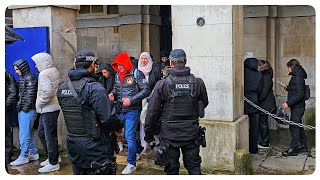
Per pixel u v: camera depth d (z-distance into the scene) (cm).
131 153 541
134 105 532
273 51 826
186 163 436
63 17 646
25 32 634
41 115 564
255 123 638
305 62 815
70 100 391
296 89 618
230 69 538
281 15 824
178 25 556
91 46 757
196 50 551
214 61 545
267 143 684
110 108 388
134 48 926
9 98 586
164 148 424
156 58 949
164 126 424
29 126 591
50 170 555
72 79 396
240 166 510
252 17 822
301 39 816
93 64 403
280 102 833
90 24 969
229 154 532
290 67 630
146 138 442
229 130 530
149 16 919
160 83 420
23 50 637
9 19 751
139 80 534
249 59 651
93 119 389
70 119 396
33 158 615
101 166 396
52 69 557
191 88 419
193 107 423
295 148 629
